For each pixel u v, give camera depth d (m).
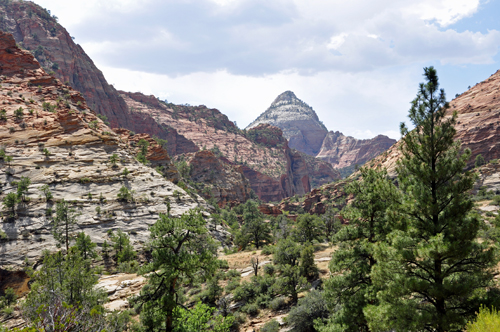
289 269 32.69
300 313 24.92
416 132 15.48
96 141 112.31
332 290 19.64
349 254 19.67
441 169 14.03
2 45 153.50
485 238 19.84
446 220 13.91
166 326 21.48
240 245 77.25
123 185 98.81
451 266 13.52
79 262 25.00
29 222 74.06
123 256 66.88
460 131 166.88
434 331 13.21
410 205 14.66
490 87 185.50
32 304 15.12
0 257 63.69
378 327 13.77
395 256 13.72
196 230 22.66
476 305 12.53
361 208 20.09
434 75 14.91
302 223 56.28
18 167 92.62
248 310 31.48
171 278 21.75
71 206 83.19
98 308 19.12
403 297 14.43
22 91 138.62
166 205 97.44
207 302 35.66
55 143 106.19
